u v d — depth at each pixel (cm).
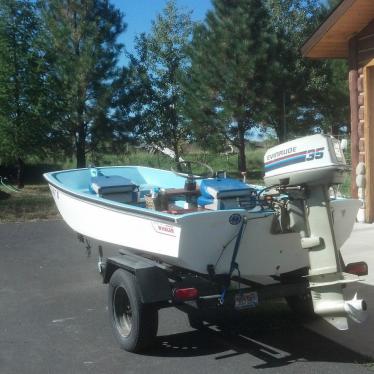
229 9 2500
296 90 2567
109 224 587
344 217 523
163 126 2936
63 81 2331
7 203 1588
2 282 764
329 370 458
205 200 577
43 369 477
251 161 2998
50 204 1555
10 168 2608
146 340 495
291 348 511
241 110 2434
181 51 2953
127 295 500
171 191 627
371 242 891
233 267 491
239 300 485
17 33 2038
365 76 1027
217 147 2598
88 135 2533
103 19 2494
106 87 2438
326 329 556
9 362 493
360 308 437
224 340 538
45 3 2512
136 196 682
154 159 2978
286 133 2675
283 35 2631
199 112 2523
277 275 536
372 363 470
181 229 464
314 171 458
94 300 675
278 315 605
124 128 2552
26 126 2072
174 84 2933
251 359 489
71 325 588
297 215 475
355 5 945
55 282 760
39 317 615
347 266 513
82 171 858
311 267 468
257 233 490
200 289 486
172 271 525
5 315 623
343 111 2691
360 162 1045
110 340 542
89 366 482
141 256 541
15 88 2053
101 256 697
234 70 2398
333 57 1162
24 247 993
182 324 585
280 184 486
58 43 2417
